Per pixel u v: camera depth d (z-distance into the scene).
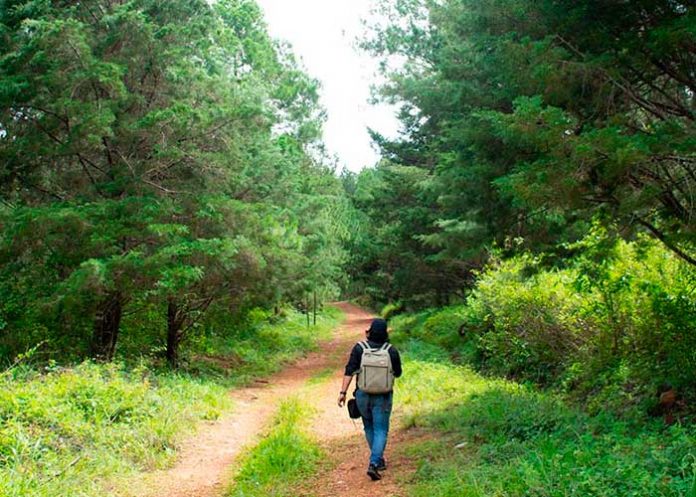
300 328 33.28
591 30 7.13
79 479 6.84
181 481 7.64
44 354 13.33
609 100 7.03
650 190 6.22
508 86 8.50
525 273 10.19
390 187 27.73
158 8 13.85
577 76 7.01
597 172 6.46
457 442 7.98
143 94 14.07
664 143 5.84
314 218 22.00
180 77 13.37
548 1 7.27
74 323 14.05
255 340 24.66
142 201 12.61
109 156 13.73
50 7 12.89
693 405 7.11
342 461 8.10
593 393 9.45
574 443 6.36
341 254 30.50
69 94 12.31
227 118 13.68
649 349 8.52
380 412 7.23
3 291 13.05
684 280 8.66
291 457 7.99
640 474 4.69
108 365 11.45
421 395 11.87
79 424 8.34
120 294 13.62
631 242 9.41
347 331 37.00
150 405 10.31
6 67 12.28
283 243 16.11
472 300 16.31
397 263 30.38
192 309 17.23
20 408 8.13
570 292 10.72
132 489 7.12
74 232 12.18
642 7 6.94
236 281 15.66
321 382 16.59
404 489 6.36
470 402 10.23
